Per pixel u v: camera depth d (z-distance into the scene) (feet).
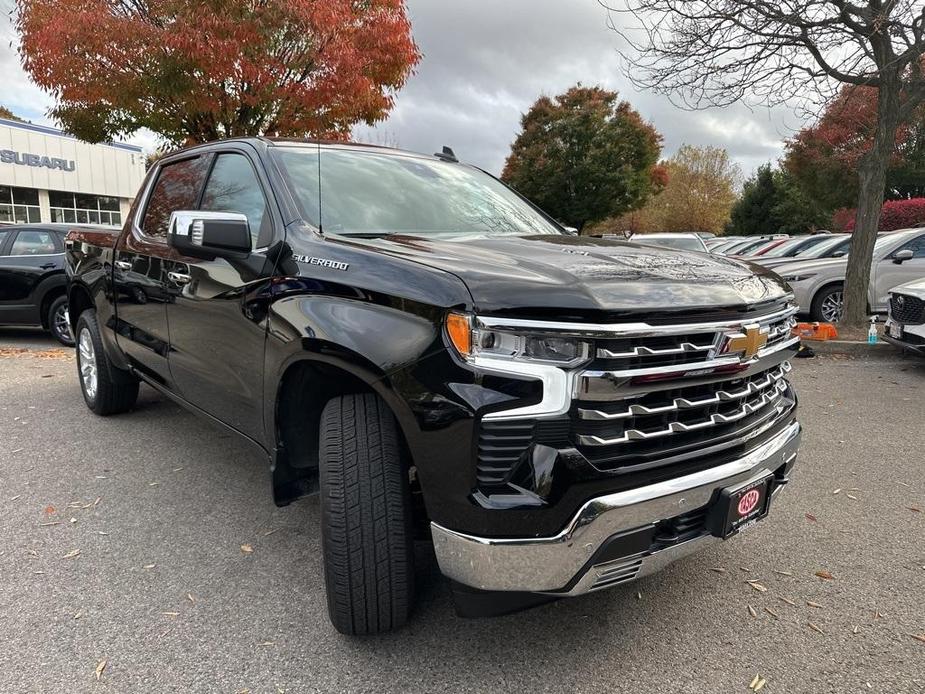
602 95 96.84
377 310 6.39
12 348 25.46
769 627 7.57
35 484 11.43
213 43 25.77
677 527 6.54
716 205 160.15
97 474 11.91
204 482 11.59
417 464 5.95
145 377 12.46
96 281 13.82
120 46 26.00
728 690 6.51
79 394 17.63
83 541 9.40
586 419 5.71
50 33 25.58
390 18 31.09
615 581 6.27
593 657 6.98
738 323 6.45
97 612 7.66
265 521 10.11
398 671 6.72
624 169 93.66
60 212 103.71
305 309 7.06
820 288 29.48
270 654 6.95
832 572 8.81
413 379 5.90
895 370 22.07
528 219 10.73
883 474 12.31
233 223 7.98
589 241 8.67
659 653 7.06
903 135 74.95
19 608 7.71
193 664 6.78
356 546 6.51
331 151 10.18
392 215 9.12
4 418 15.29
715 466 6.56
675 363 6.09
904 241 29.32
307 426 8.02
